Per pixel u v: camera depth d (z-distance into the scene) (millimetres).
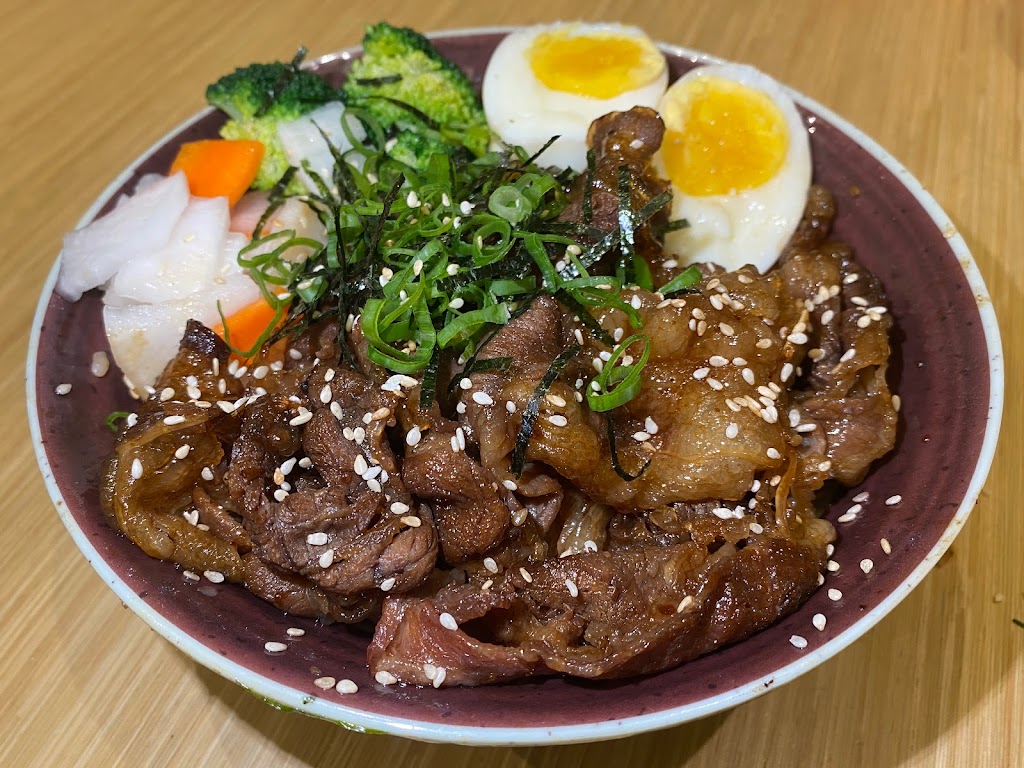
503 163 203
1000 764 162
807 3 307
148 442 160
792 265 193
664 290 171
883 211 201
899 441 174
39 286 237
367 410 160
